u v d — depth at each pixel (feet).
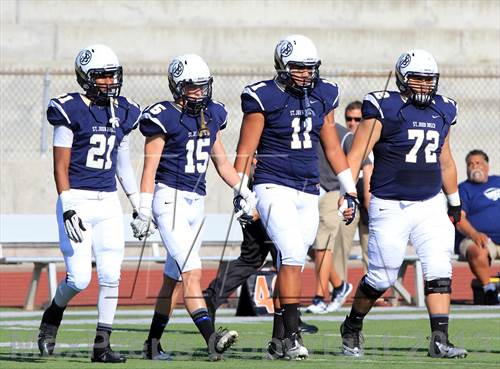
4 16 230.07
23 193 186.91
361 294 83.20
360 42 234.99
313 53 80.07
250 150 80.84
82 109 76.48
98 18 234.17
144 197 79.25
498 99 222.07
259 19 238.68
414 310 126.82
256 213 91.97
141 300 133.59
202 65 79.61
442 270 82.64
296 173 80.38
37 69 205.67
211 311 94.12
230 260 104.99
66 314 120.98
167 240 79.87
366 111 81.92
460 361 80.02
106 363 77.00
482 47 239.09
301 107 80.33
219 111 81.51
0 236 137.18
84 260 77.05
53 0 232.53
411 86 81.30
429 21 243.19
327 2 240.94
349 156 82.74
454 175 86.43
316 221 81.61
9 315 120.98
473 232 134.82
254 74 169.78
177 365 76.38
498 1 244.83
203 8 237.45
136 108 79.36
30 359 79.05
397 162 81.56
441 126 82.33
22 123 208.13
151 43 229.25
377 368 75.20
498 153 219.82
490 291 134.41
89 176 77.05
